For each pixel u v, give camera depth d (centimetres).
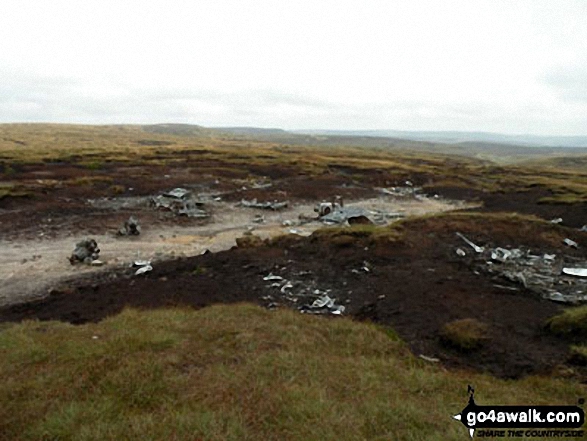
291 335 1379
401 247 2531
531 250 2592
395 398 979
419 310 1666
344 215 4172
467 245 2644
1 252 2830
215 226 3825
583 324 1381
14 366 1187
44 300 2034
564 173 10031
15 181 5244
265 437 801
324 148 16125
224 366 1130
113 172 6225
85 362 1173
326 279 2155
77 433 826
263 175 6925
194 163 7550
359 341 1379
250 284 2128
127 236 3338
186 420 844
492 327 1484
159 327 1455
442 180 7475
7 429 866
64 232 3338
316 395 965
